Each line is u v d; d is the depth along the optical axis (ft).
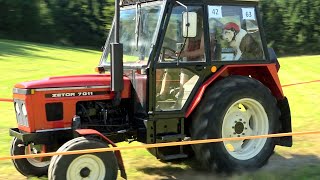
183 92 20.36
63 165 17.46
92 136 18.43
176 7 19.77
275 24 181.78
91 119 20.35
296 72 74.23
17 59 92.84
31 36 175.52
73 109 19.77
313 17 180.55
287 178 20.38
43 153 18.22
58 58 103.96
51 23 179.52
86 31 184.24
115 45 18.94
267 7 181.06
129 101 20.68
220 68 20.89
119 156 18.69
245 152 21.62
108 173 18.25
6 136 28.96
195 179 20.88
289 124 22.77
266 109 21.65
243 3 21.27
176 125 20.39
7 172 22.06
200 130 20.38
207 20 20.49
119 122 20.72
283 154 24.59
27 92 19.08
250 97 21.16
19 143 21.16
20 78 61.26
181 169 22.36
